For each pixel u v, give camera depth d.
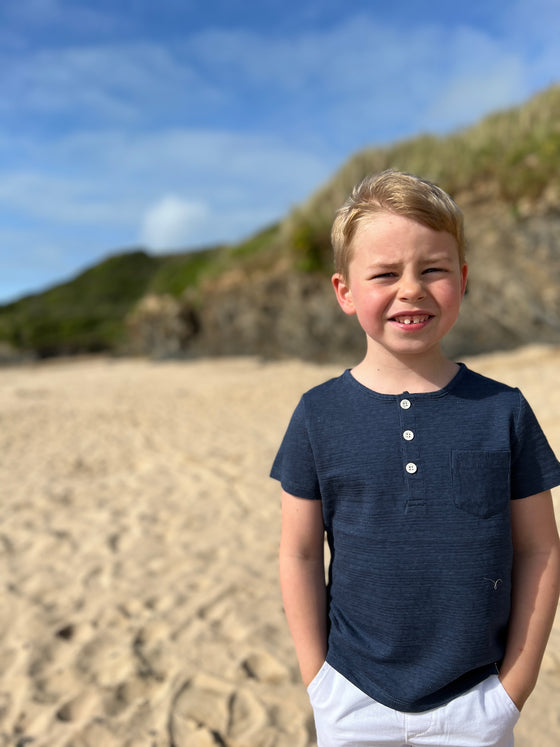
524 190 10.02
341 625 1.00
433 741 0.94
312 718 1.95
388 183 0.97
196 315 16.38
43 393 11.82
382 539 0.94
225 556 3.22
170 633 2.49
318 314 12.97
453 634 0.92
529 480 0.95
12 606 2.76
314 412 1.02
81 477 4.98
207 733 1.88
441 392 0.97
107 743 1.88
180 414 7.91
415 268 0.94
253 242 16.30
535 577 0.96
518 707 0.94
